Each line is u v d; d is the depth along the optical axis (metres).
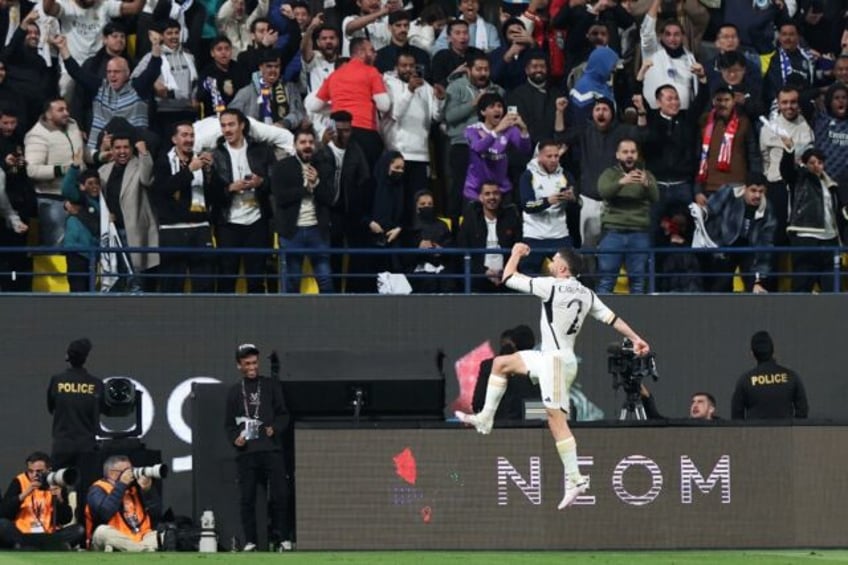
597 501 59.31
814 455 60.00
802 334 76.12
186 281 75.50
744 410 66.69
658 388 75.44
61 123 74.81
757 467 59.88
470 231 75.06
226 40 78.00
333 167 74.75
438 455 59.19
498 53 79.69
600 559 54.53
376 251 73.19
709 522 59.66
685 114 77.69
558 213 75.19
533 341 67.25
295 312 74.12
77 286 74.94
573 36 81.12
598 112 75.88
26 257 75.38
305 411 63.78
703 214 76.50
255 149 74.38
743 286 78.00
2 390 72.94
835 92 77.94
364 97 76.50
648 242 75.12
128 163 74.19
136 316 73.50
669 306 75.50
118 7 80.12
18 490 62.94
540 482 59.25
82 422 66.88
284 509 63.16
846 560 54.56
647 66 78.56
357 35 81.56
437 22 83.00
